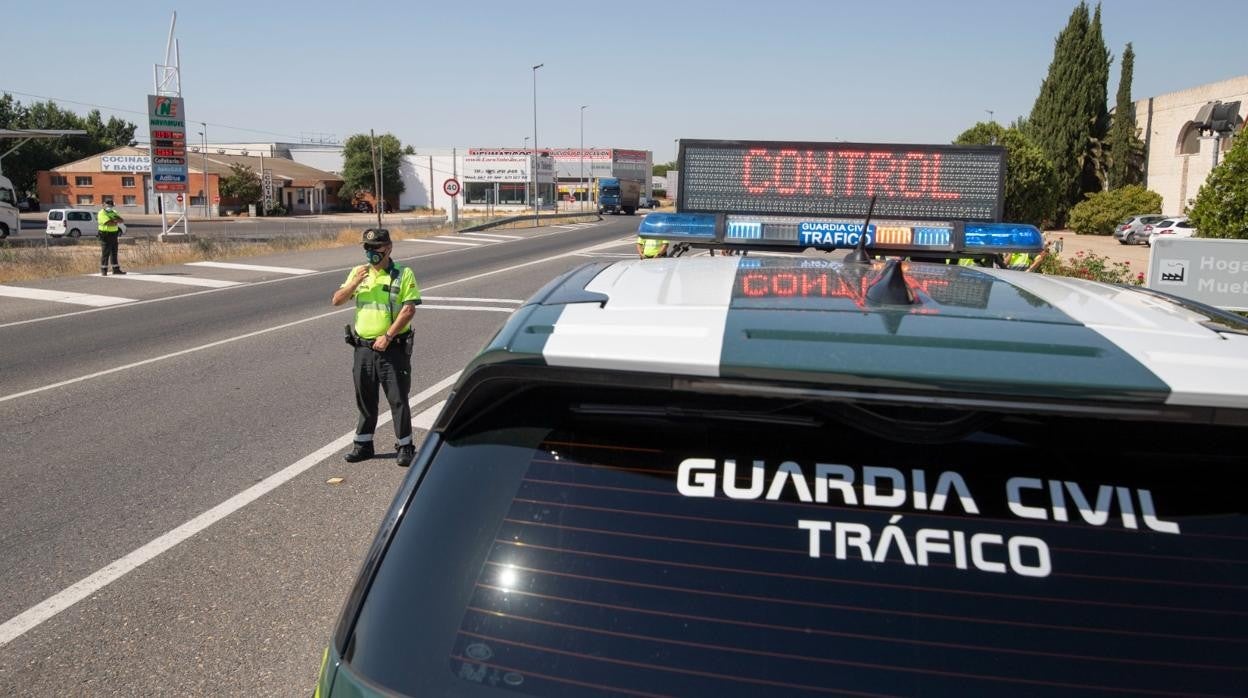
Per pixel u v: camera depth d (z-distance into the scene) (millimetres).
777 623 1574
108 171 72375
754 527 1645
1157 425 1584
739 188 6219
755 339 1688
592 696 1549
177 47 30609
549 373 1688
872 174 6023
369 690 1600
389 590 1697
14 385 9609
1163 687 1497
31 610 4586
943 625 1543
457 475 1771
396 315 6785
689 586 1621
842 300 2018
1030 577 1562
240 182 71125
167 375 10133
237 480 6566
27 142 87562
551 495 1722
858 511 1628
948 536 1597
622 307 1945
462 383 1766
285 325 13742
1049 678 1503
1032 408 1515
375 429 7617
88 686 3928
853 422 1643
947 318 1855
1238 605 1538
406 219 68062
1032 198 34875
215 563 5156
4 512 5898
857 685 1516
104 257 21094
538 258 27281
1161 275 9344
